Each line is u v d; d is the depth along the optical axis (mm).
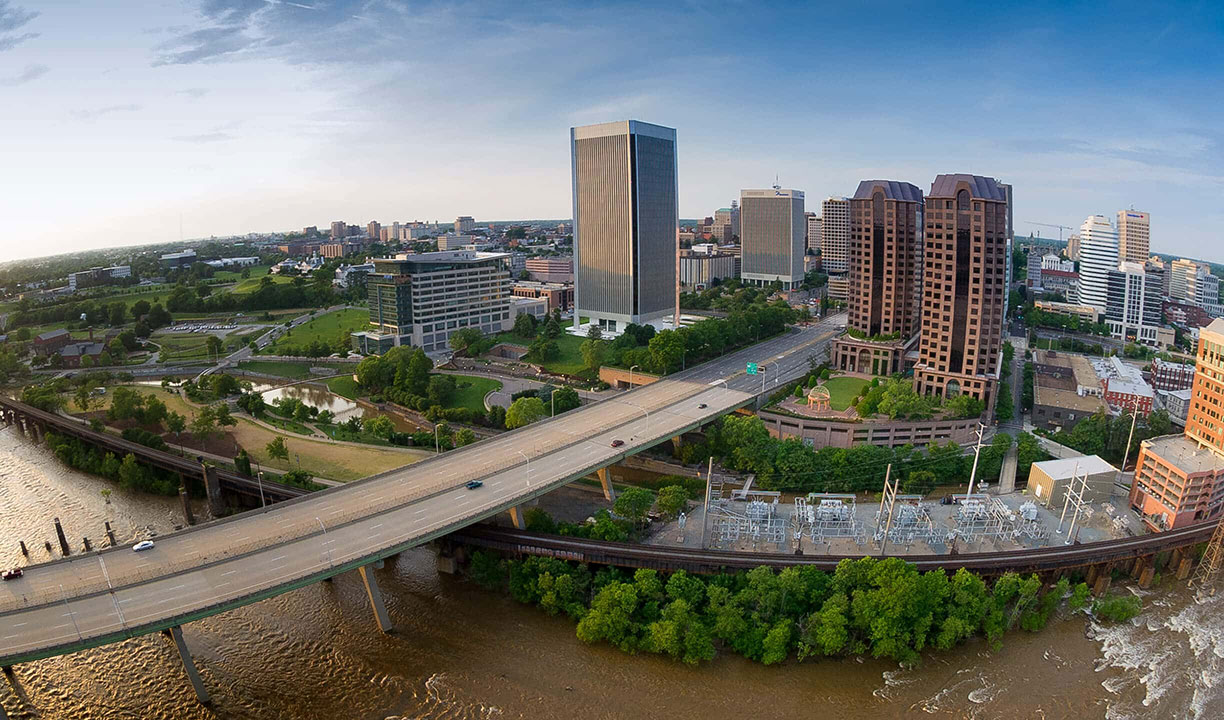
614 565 192000
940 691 158625
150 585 155875
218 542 174500
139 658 169500
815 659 168750
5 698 156875
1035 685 160500
